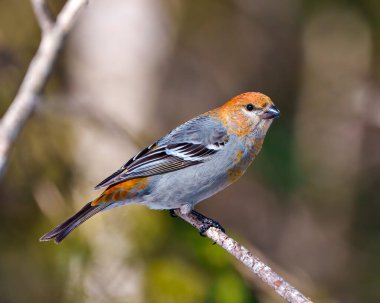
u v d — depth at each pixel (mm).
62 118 12258
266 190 15352
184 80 14047
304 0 16953
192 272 10750
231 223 15570
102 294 11055
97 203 8773
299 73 17109
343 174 16672
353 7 16531
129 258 11086
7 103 12453
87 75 12477
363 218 16531
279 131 15688
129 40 12492
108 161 11945
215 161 9172
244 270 10664
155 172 8977
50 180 12062
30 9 13344
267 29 16938
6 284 11625
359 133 16938
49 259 11547
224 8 16281
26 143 12250
